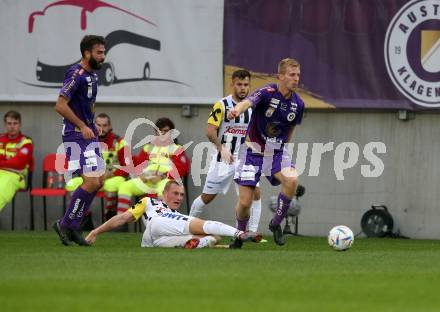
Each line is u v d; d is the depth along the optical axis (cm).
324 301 1822
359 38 4425
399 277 2234
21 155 4469
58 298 1830
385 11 4403
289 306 1742
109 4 4606
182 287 2005
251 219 3753
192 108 4606
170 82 4581
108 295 1881
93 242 3247
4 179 4434
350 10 4431
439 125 4428
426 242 4025
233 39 4512
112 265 2436
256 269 2366
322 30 4450
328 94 4450
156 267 2394
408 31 4391
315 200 4531
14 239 3766
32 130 4738
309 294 1920
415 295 1925
